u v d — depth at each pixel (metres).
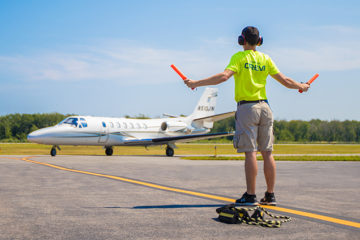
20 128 89.94
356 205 4.98
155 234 3.32
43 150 40.62
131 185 7.03
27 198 5.35
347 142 116.62
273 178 4.92
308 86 5.25
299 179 8.71
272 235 3.31
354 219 4.02
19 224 3.68
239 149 4.87
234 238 3.20
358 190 6.67
